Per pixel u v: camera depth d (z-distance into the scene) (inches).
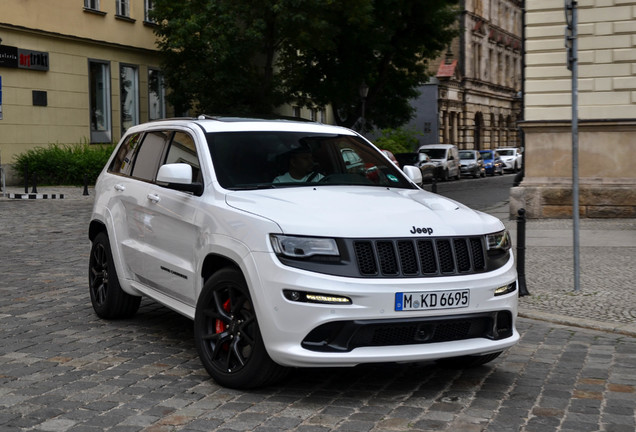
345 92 1424.7
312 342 191.6
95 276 297.4
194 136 246.5
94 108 1208.2
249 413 190.5
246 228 202.5
